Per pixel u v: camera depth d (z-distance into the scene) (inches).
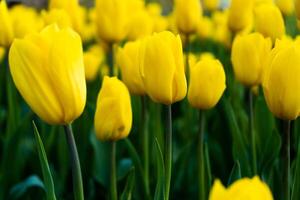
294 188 33.5
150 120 48.5
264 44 36.7
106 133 34.0
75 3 54.7
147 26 53.6
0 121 62.5
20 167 50.0
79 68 27.8
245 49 36.7
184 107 53.1
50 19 50.2
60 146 48.3
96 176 46.9
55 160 51.9
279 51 29.7
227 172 48.1
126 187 36.0
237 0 47.2
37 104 27.7
